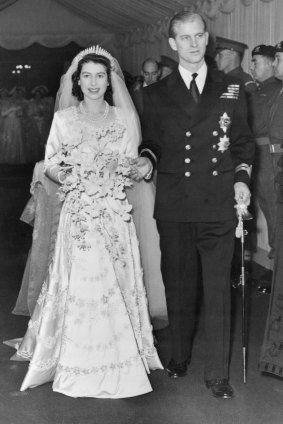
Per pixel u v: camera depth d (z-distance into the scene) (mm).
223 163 4824
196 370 5199
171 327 5074
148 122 4918
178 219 4844
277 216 4957
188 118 4789
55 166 5066
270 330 4938
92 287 4828
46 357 4906
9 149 18797
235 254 7570
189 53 4707
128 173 4949
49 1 19078
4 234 10203
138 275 5098
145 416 4508
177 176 4848
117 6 14586
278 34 7859
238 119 4844
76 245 4855
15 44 19422
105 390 4770
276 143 7398
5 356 5484
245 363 4988
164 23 12891
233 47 8469
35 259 5723
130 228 5082
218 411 4570
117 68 5184
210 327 4836
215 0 9672
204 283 4855
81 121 5066
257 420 4449
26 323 6250
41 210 5660
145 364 5055
